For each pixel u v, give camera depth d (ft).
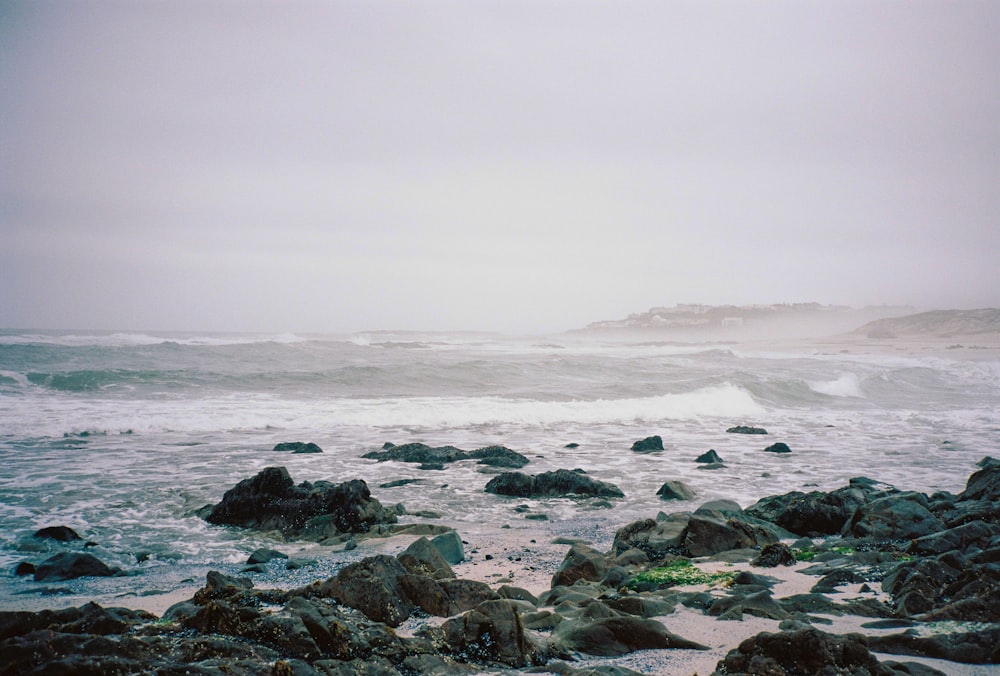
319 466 72.69
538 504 61.57
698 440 93.09
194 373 123.54
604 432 97.81
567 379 144.87
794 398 137.49
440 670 23.17
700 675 22.82
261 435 87.45
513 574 41.52
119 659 20.02
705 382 137.49
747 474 73.31
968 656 23.26
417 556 35.63
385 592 28.86
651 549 44.93
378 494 63.31
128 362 142.00
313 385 125.49
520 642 24.98
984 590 27.86
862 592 32.68
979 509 45.70
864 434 100.37
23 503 56.18
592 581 38.47
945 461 80.94
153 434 85.87
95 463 70.03
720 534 45.55
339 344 223.71
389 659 23.48
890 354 272.92
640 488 67.10
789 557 41.09
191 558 45.75
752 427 99.96
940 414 121.39
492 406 109.60
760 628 27.71
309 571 42.37
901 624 26.86
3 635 22.11
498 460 75.77
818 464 78.74
